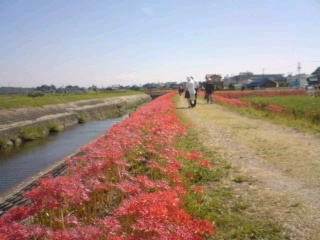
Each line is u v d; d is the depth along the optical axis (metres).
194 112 23.48
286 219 5.50
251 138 12.88
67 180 5.23
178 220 4.27
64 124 34.00
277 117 19.14
